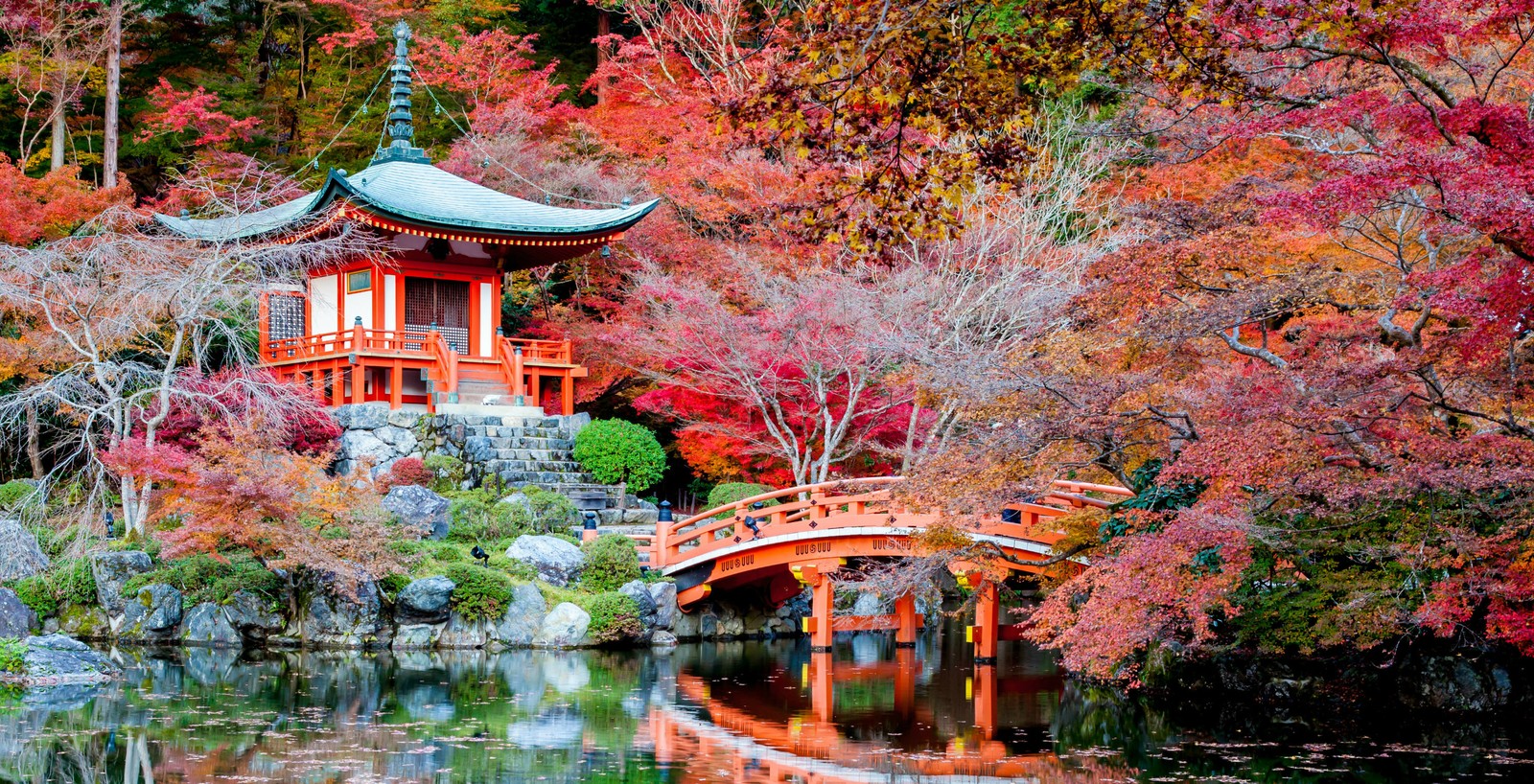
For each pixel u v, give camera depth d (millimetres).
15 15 30891
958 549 17109
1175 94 9805
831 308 22688
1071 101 29141
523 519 22594
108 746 12484
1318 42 11477
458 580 19984
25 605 18641
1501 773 12055
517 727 13938
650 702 15852
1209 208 13969
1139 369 14148
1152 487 14352
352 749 12625
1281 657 15914
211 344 27641
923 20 7922
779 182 25562
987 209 25094
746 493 24516
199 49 38531
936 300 22781
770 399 25062
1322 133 14477
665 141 33531
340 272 27703
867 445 25172
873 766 12602
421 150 29781
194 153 34688
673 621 21453
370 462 24656
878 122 8289
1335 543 13195
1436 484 11266
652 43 32750
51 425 24062
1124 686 17062
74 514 20953
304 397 22203
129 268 20594
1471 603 12867
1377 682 15312
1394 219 15875
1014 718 15375
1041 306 21953
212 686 16062
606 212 27922
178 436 23328
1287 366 12742
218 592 19578
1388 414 11945
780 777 11977
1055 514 17859
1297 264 13930
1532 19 10406
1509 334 10188
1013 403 14344
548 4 40000
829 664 19922
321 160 37062
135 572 19875
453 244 27688
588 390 29391
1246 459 11305
